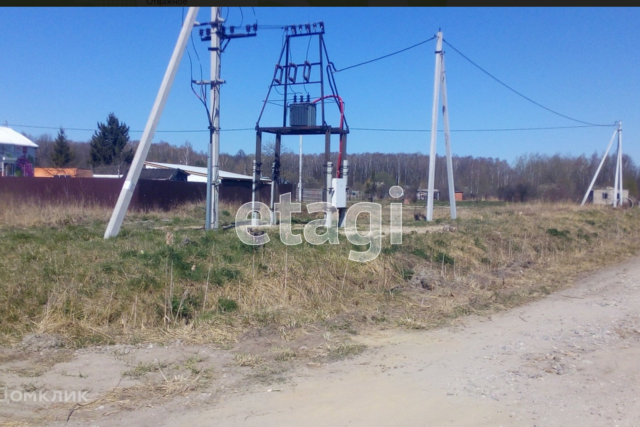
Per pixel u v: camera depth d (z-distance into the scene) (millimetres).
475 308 9148
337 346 6785
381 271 10656
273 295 8672
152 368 5781
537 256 14711
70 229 12359
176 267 8711
